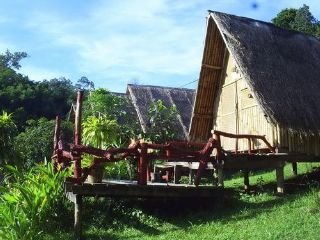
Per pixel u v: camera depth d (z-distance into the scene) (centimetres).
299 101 1220
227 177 1738
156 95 2425
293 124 1154
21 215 910
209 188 1054
